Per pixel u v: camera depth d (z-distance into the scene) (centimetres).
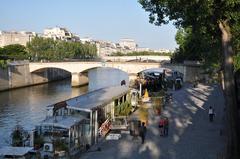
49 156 3488
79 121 3941
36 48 18375
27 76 13588
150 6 3388
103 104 4519
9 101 9588
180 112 6147
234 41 3472
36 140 3769
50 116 4156
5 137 5522
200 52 8994
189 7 2892
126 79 16662
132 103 6512
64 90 12675
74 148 3728
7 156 3384
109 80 16362
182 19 3353
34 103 9269
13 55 16512
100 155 3603
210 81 12019
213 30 3275
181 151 3719
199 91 9712
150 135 4434
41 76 14812
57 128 3784
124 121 4647
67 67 14100
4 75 11819
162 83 10875
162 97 7488
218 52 5453
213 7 2830
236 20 2892
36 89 12800
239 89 3878
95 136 4119
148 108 6569
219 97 8300
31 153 3500
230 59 3075
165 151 3728
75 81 14012
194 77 12912
